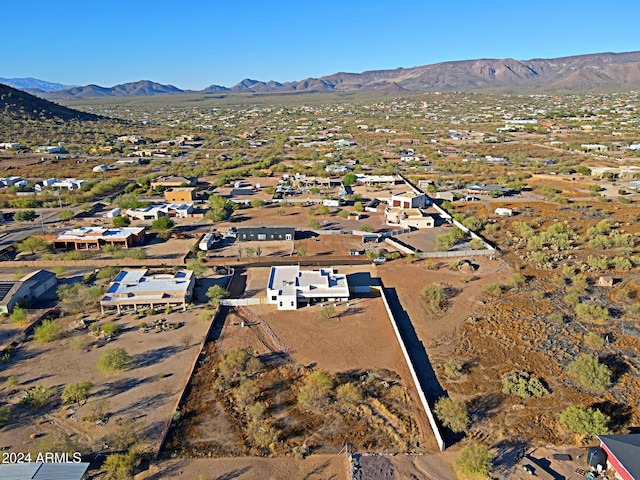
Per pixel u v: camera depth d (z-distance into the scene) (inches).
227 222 4008.4
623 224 3794.3
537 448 1459.2
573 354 1966.0
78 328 2177.7
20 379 1803.6
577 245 3316.9
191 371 1845.5
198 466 1390.3
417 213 4037.9
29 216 4030.5
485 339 2096.5
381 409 1642.5
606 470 1349.7
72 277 2773.1
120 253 3068.4
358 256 3110.2
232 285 2667.3
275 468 1384.1
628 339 2066.9
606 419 1520.7
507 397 1706.4
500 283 2694.4
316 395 1680.6
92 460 1400.1
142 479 1341.0
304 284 2529.5
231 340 2089.1
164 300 2358.5
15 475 1245.7
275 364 1915.6
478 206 4517.7
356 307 2405.3
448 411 1563.7
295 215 4232.3
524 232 3526.1
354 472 1360.7
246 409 1642.5
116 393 1720.0
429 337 2126.0
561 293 2546.8
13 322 2212.1
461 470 1352.1
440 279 2760.8
